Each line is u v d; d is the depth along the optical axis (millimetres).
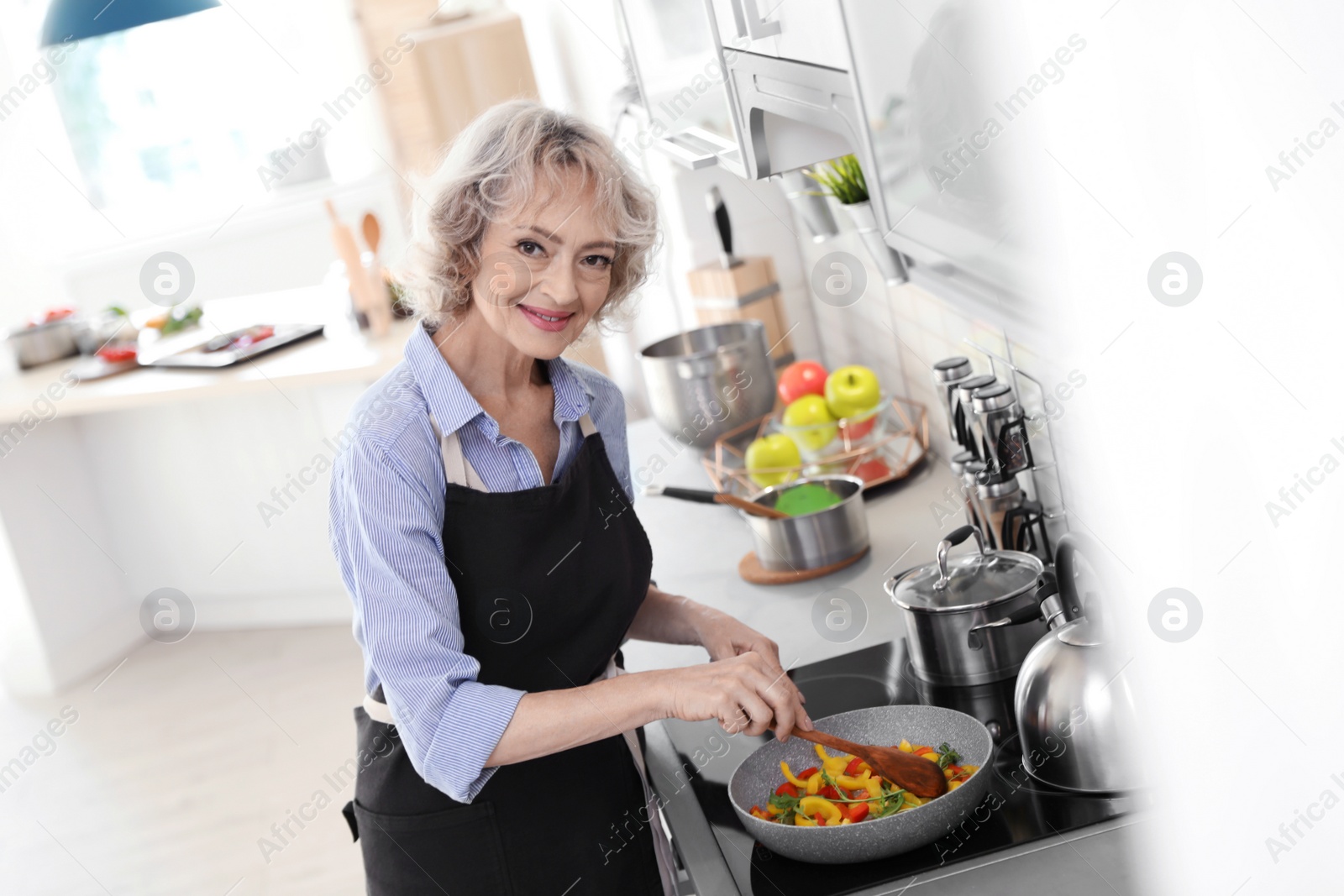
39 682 4062
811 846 1038
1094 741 1035
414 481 1142
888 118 913
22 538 3963
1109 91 464
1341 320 428
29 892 2877
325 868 2758
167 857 2932
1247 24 424
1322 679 455
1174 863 512
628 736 1351
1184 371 464
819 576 1740
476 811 1233
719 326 2547
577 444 1325
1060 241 511
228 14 4242
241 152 4402
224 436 4031
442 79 3713
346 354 3514
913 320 2123
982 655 1314
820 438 2166
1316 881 474
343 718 3488
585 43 3572
